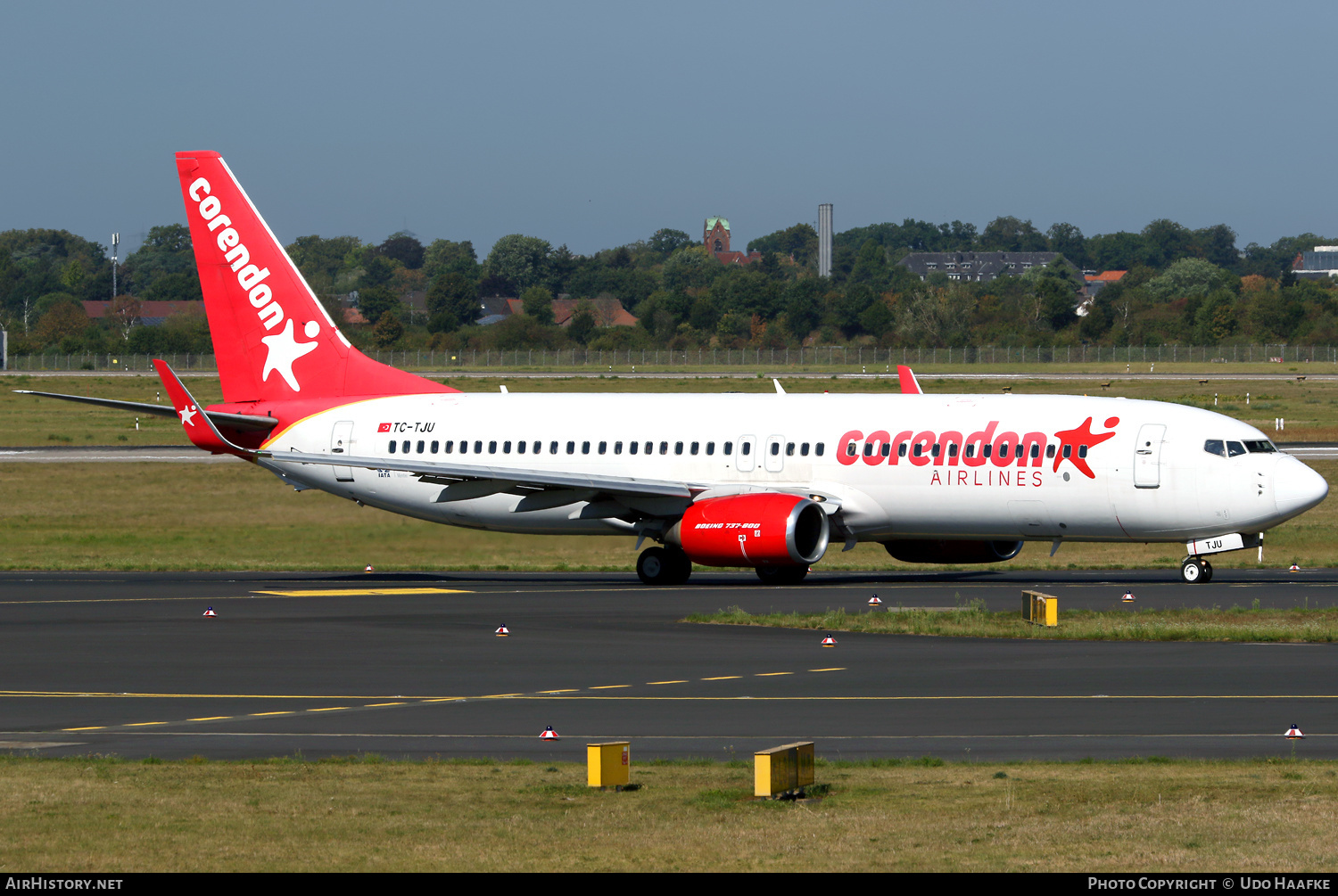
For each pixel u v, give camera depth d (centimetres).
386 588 17762
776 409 18212
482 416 19400
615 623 14250
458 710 9788
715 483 18088
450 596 16788
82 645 12962
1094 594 16025
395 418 19688
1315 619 13575
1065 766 7738
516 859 5881
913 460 17200
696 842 6150
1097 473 16512
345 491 19962
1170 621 13612
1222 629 12838
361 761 7975
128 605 15962
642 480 18362
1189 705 9662
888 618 13975
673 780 7400
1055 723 9100
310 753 8344
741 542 16850
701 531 17125
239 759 8188
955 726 9056
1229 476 16112
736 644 12800
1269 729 8850
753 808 6750
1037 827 6353
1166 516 16438
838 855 5931
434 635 13538
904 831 6312
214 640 13275
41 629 14025
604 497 18175
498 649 12631
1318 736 8619
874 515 17462
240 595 17025
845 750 8338
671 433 18412
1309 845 6019
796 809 6738
